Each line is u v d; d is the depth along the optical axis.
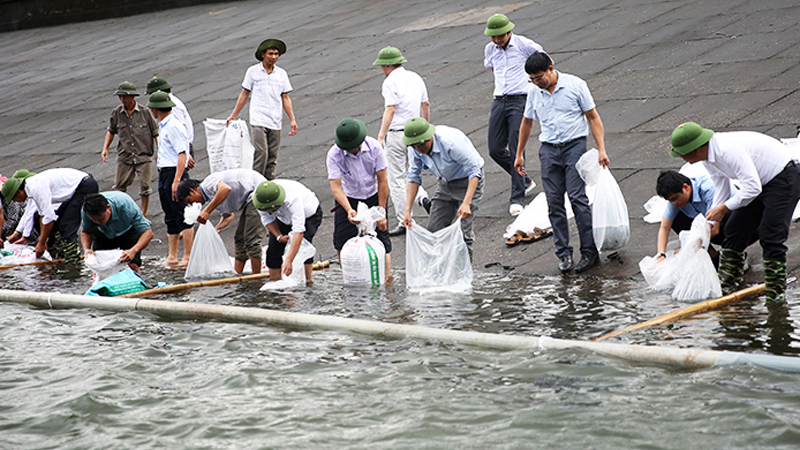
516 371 6.96
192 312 9.73
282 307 10.08
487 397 6.39
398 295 10.41
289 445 5.70
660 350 6.94
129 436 6.02
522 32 24.64
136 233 12.60
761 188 8.44
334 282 11.55
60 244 14.83
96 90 29.81
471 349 7.75
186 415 6.37
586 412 5.95
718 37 19.58
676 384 6.38
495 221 13.47
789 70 16.30
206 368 7.59
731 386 6.23
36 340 8.89
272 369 7.43
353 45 27.91
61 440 6.00
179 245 15.55
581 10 25.61
